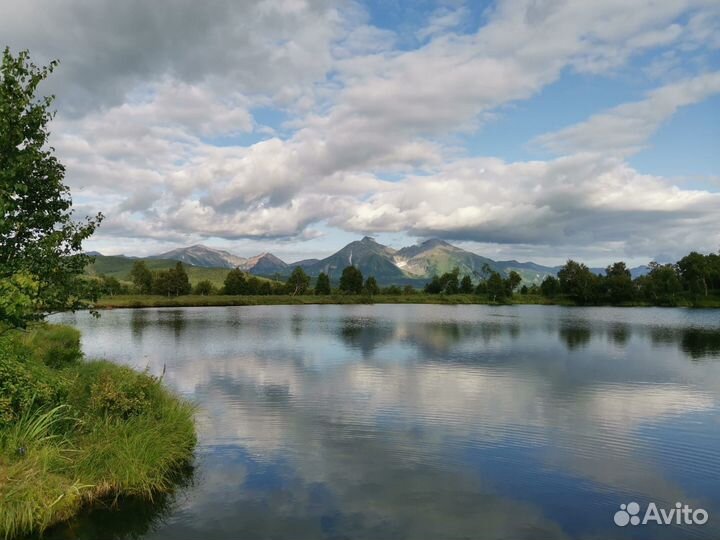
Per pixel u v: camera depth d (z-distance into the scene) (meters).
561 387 29.08
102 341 52.38
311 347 47.75
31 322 16.98
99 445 13.92
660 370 35.47
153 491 13.62
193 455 16.98
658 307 166.12
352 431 19.97
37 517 11.26
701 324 83.94
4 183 13.72
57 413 15.05
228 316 97.94
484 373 33.69
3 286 13.91
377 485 14.66
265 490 14.16
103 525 11.82
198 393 27.00
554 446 18.41
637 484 15.12
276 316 99.19
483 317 100.88
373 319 91.31
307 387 28.69
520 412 23.25
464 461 16.80
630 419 22.28
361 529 11.97
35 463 12.27
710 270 172.12
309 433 19.66
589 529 12.27
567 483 15.06
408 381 30.73
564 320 92.88
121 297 154.50
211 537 11.41
